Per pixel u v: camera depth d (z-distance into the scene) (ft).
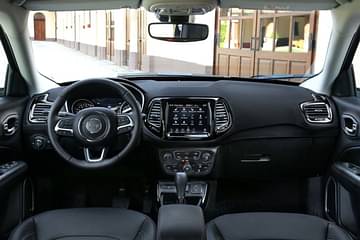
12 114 8.56
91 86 7.63
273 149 9.19
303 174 9.59
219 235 6.88
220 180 9.70
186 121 8.86
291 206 10.15
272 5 8.82
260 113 9.00
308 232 6.90
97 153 7.65
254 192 10.14
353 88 9.53
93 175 9.42
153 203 9.50
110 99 8.17
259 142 9.12
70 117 7.54
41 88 9.55
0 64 9.09
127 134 7.62
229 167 9.21
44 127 8.82
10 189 8.08
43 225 6.95
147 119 8.80
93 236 6.70
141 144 8.88
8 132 8.45
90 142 7.34
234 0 8.31
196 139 8.86
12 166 8.38
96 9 9.18
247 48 21.33
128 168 9.28
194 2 7.92
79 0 8.38
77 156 7.98
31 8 8.75
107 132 7.35
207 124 8.87
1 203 7.77
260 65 22.06
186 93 8.88
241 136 9.00
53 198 9.90
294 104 9.12
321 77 9.57
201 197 9.34
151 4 8.14
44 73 9.75
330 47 9.22
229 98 8.96
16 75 9.14
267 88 9.40
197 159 8.96
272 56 22.26
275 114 9.03
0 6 8.07
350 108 8.81
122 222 7.07
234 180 9.73
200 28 9.08
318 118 9.13
